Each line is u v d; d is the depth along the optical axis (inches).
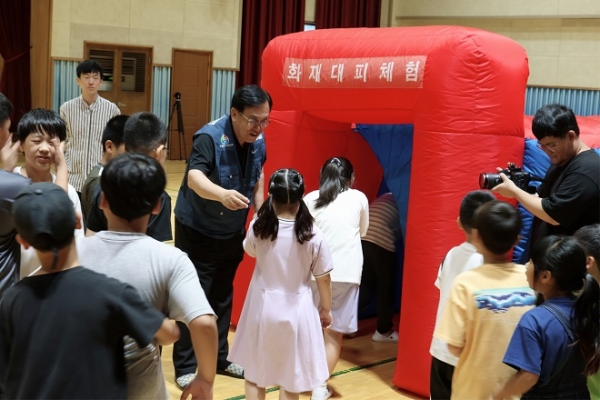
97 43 493.0
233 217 150.0
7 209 89.8
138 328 69.6
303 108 178.4
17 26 498.6
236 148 145.7
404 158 185.8
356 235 156.7
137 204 76.4
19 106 506.3
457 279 100.2
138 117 111.8
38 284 70.2
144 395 76.5
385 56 157.3
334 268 152.7
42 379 68.1
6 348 70.5
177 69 529.7
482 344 96.3
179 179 447.2
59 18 478.9
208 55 543.8
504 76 147.6
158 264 76.0
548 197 133.0
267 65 185.0
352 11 621.6
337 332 154.0
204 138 142.8
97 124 210.2
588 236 103.1
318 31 179.9
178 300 75.2
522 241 157.6
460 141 146.6
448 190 147.8
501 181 134.0
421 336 153.4
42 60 493.0
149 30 514.0
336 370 170.2
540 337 87.4
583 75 531.2
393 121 165.9
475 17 578.9
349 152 194.9
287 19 583.2
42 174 110.9
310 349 127.6
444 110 147.0
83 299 69.3
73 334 68.7
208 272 153.8
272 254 128.2
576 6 526.6
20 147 109.8
